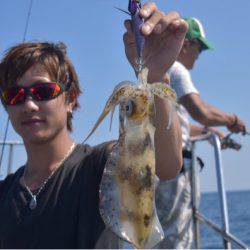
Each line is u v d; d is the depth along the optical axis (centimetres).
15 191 106
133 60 98
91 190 99
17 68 105
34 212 100
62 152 107
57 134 106
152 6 92
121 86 79
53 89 104
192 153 170
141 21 89
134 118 77
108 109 77
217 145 157
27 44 109
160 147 101
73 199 100
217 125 181
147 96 78
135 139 76
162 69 99
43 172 107
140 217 74
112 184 77
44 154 106
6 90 104
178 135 102
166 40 98
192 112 176
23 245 98
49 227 98
